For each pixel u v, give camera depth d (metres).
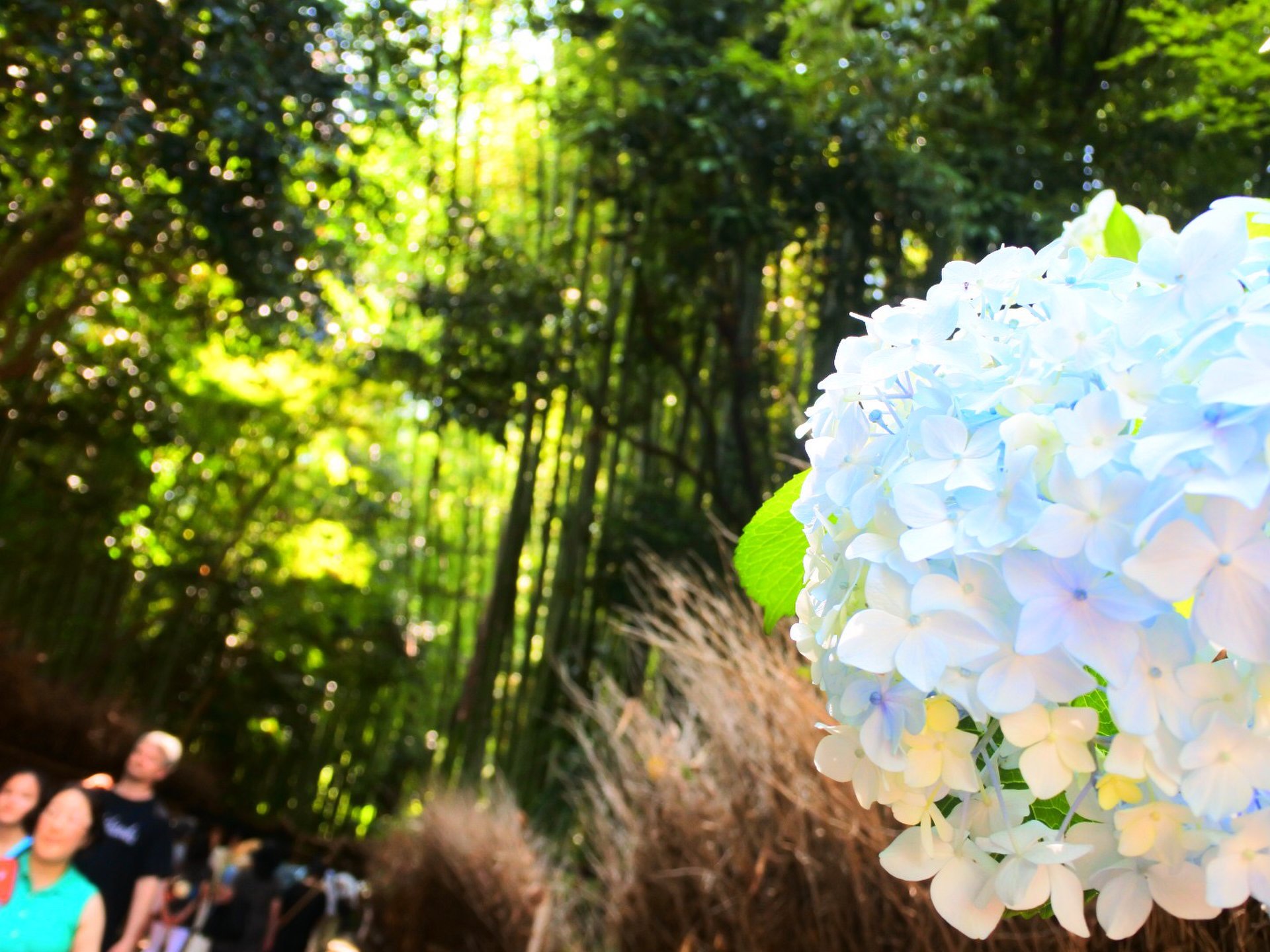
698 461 9.12
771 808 1.88
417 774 12.70
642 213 8.29
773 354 8.28
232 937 4.82
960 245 6.07
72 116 6.04
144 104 6.17
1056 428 0.51
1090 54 5.70
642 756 2.31
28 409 10.02
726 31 7.77
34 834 2.50
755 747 1.93
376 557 13.02
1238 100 4.14
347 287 8.19
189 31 6.24
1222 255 0.51
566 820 5.52
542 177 10.83
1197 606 0.45
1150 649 0.49
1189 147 4.70
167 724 11.91
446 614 14.60
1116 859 0.53
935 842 0.56
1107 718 0.57
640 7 7.36
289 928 5.72
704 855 2.04
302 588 12.22
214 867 5.23
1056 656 0.50
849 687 0.56
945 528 0.52
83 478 11.03
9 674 7.70
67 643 11.10
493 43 11.19
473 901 4.45
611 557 7.85
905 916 1.57
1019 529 0.50
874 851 1.65
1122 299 0.58
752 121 6.93
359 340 10.54
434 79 10.26
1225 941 1.10
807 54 6.62
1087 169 5.54
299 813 12.65
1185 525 0.45
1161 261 0.53
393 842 6.75
